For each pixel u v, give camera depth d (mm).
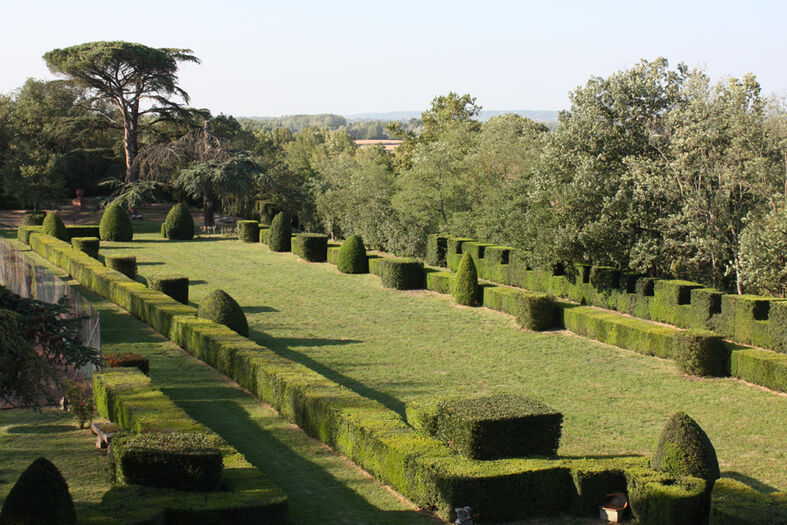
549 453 11102
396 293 29875
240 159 51312
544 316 23594
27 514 6980
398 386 17312
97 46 53156
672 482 9875
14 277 27656
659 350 20156
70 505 7281
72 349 10516
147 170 55688
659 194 27234
